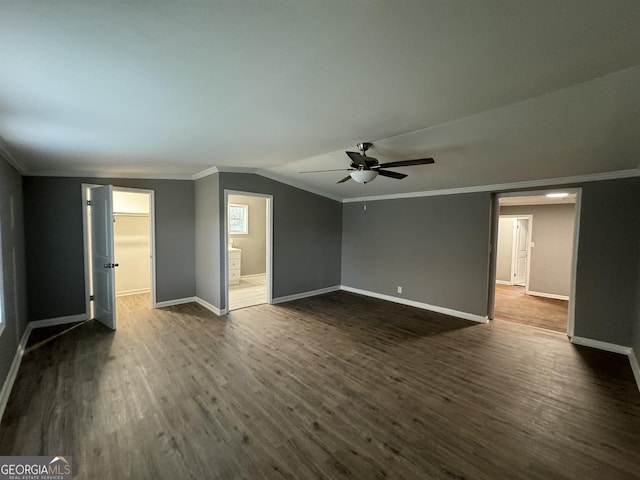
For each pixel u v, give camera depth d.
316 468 1.75
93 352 3.27
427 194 5.14
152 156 3.53
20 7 1.01
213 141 2.95
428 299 5.15
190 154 3.53
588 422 2.20
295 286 5.73
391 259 5.70
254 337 3.76
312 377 2.80
